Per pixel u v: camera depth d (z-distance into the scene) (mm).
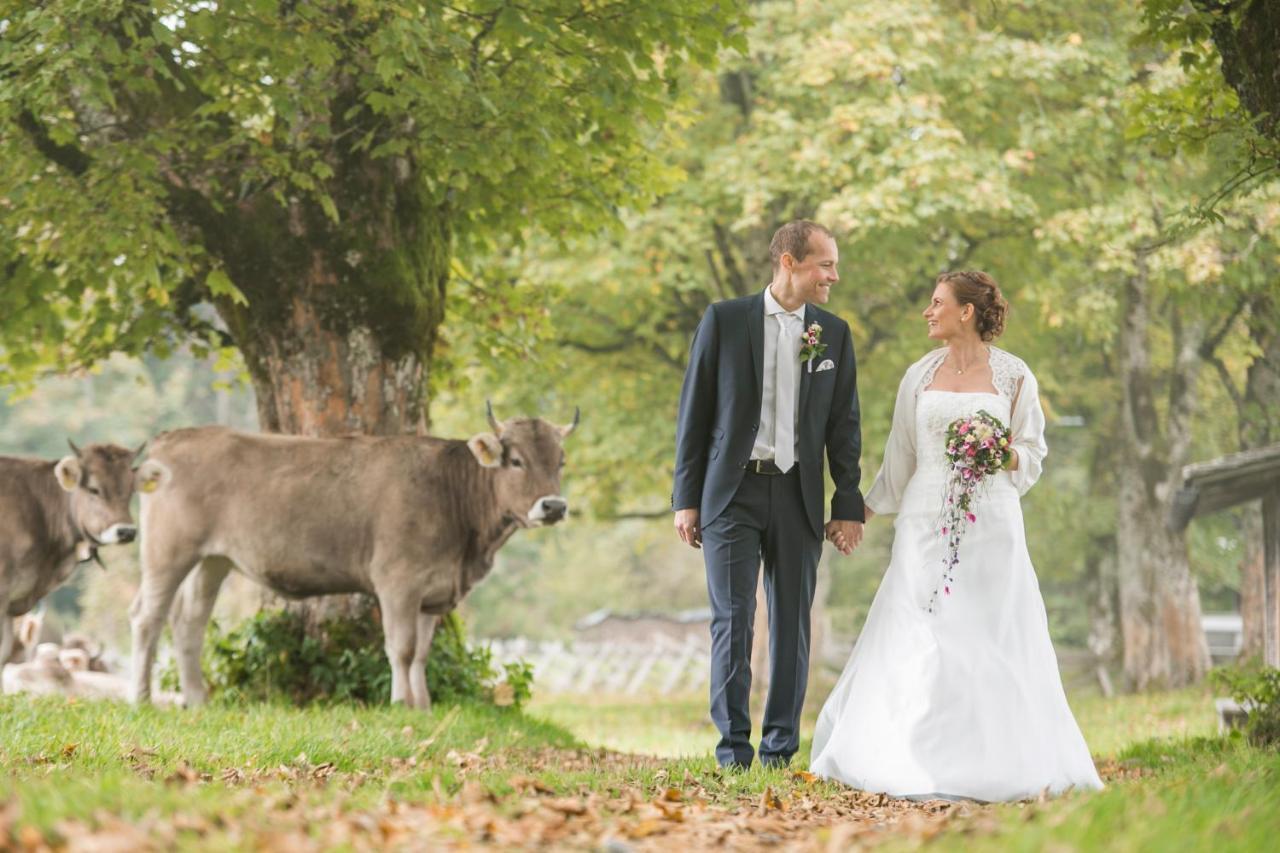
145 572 12094
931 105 22250
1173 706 21453
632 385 26125
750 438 8086
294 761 7789
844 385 8312
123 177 12242
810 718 25078
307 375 13422
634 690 35500
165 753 7680
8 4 11938
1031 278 24219
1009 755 7293
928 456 7965
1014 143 23781
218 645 13188
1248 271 22375
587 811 5703
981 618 7625
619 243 23203
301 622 13305
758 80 24531
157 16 12055
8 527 12070
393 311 13477
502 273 17359
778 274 8234
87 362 16234
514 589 55219
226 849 4293
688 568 55344
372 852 4461
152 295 12664
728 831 5418
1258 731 10078
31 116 12719
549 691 36625
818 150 22031
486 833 4953
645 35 13320
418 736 10062
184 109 13094
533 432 12117
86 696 13242
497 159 13008
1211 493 20500
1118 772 9672
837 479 8320
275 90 12266
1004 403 8008
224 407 55875
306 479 12070
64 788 5305
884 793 7312
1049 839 4555
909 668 7574
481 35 13117
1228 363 31031
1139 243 22594
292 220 13273
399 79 12500
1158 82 22641
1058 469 39750
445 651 13422
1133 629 28781
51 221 12867
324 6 12477
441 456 12273
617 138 14422
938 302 8156
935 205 22000
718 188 23156
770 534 8141
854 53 22219
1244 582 25828
